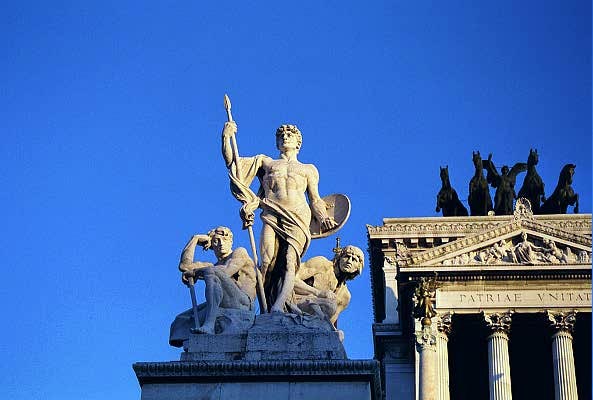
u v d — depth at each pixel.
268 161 24.42
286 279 23.06
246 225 23.59
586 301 86.00
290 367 20.78
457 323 86.88
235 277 22.92
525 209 88.94
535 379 89.81
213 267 22.59
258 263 23.42
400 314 87.94
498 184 102.38
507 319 85.69
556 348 85.12
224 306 22.31
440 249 87.56
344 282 23.83
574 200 99.81
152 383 20.83
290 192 23.89
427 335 79.44
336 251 23.98
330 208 24.38
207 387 20.75
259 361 20.84
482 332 87.19
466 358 89.81
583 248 86.81
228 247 23.44
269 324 21.86
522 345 89.88
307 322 22.02
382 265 95.75
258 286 23.00
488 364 86.25
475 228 94.69
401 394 88.25
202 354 21.34
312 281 23.58
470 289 86.75
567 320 85.69
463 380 89.38
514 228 87.81
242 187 23.83
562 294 86.44
